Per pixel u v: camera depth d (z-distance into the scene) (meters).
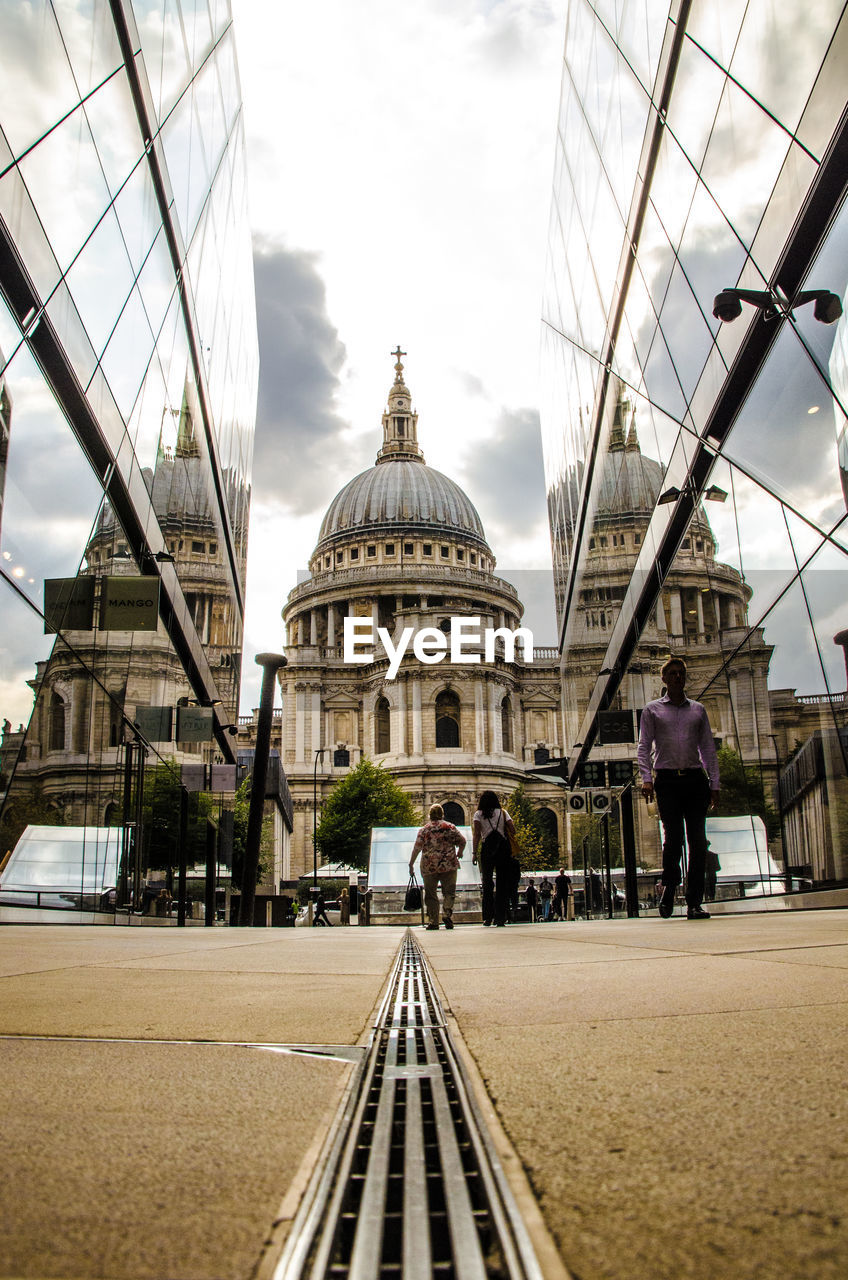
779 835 14.19
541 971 5.90
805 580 11.79
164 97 17.39
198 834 30.50
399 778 93.56
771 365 12.20
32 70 10.34
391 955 8.54
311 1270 1.50
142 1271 1.50
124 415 16.75
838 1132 2.13
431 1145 2.15
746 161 11.97
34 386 11.92
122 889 20.02
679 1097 2.49
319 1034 3.78
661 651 21.06
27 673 12.46
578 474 32.41
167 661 24.58
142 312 17.17
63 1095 2.72
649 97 17.00
